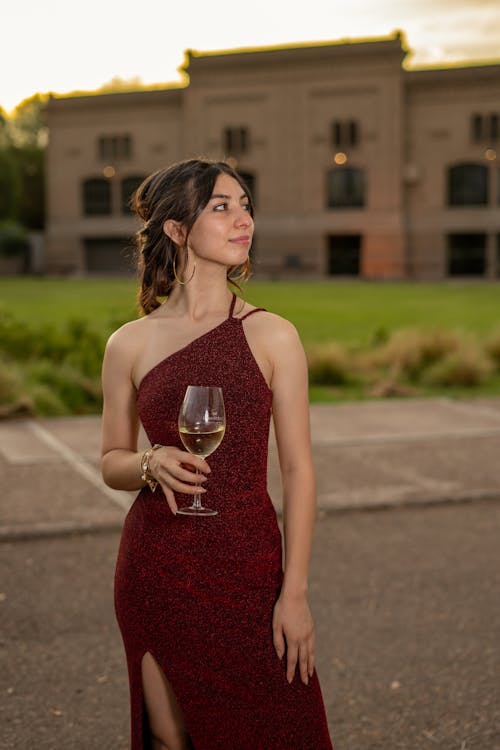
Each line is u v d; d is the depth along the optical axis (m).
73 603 4.44
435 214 53.78
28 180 70.12
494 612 4.35
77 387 11.22
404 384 12.91
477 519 6.00
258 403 2.15
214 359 2.17
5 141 69.88
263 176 55.16
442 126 53.06
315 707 2.14
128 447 2.33
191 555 2.12
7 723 3.29
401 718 3.34
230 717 2.12
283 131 54.47
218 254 2.19
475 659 3.83
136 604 2.15
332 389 12.42
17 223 64.38
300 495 2.15
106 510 6.02
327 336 18.58
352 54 52.62
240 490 2.14
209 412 2.01
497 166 52.69
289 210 54.97
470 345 14.43
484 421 9.64
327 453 7.95
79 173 59.09
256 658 2.11
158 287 2.31
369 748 3.14
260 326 2.21
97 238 60.50
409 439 8.59
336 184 54.62
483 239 54.41
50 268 60.44
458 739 3.19
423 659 3.83
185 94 55.50
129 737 3.21
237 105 54.88
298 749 2.11
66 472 7.14
